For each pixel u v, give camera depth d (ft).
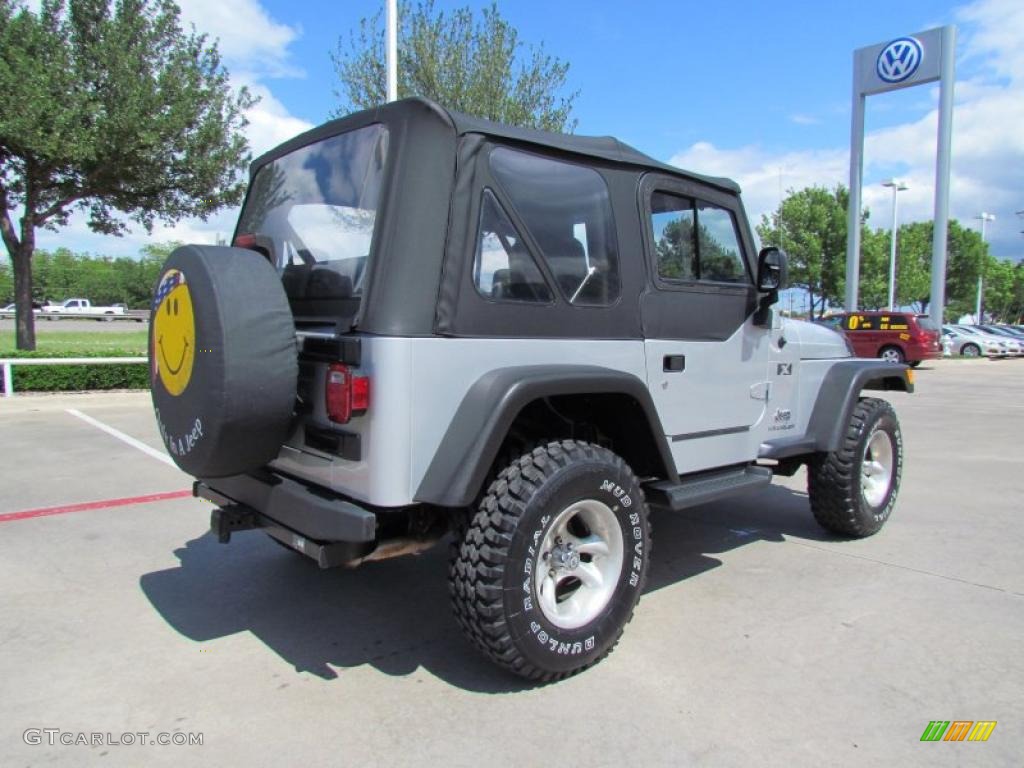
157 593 13.03
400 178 8.95
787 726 8.84
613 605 10.27
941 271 89.71
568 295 10.41
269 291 9.18
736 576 14.02
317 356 9.48
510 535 9.04
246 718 9.00
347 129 10.34
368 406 8.71
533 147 10.13
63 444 27.27
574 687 9.79
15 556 14.90
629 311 11.22
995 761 8.19
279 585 13.48
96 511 18.25
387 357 8.62
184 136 48.49
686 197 12.41
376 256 8.87
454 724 8.88
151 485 21.02
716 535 16.79
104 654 10.68
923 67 87.81
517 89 49.14
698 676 10.07
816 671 10.21
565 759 8.18
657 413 11.30
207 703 9.35
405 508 9.68
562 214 10.43
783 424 14.67
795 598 12.90
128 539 16.01
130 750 8.30
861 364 15.99
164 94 46.39
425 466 8.94
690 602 12.71
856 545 16.01
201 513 18.12
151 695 9.53
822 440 14.94
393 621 11.97
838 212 120.88
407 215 8.90
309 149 11.29
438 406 9.00
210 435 8.87
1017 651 10.85
